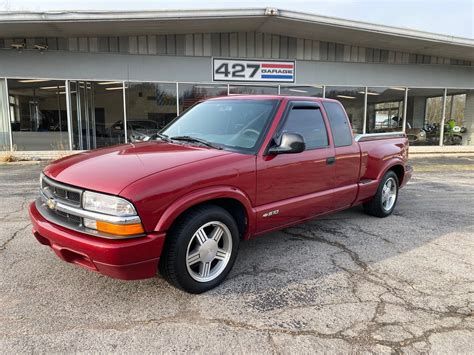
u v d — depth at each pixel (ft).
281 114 12.91
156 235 9.39
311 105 14.34
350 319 9.59
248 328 9.11
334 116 15.52
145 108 45.52
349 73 50.83
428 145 56.24
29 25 36.83
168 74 45.60
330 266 12.84
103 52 43.70
